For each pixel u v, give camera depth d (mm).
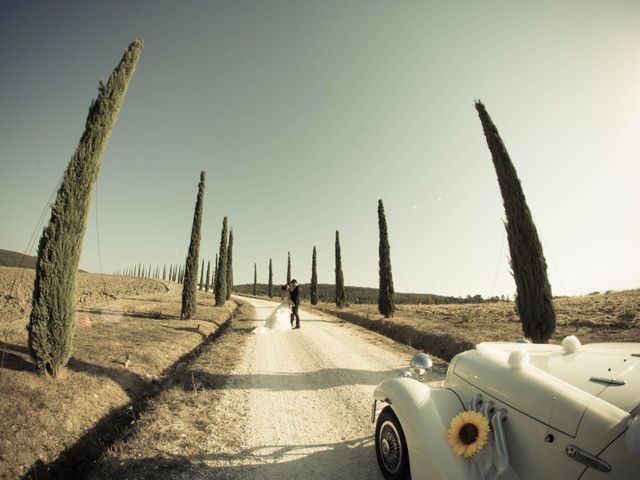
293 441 4734
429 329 14859
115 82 8211
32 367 7145
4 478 4355
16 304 21766
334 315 27516
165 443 4574
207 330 16312
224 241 32094
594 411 2189
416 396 3352
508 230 11281
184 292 19094
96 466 4141
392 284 23031
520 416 2676
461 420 2912
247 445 4598
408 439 3162
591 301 22312
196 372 7992
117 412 6566
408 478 3393
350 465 4086
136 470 3914
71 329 7148
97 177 7844
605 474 2014
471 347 10977
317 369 8789
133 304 26000
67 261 7188
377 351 11141
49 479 4645
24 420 5266
